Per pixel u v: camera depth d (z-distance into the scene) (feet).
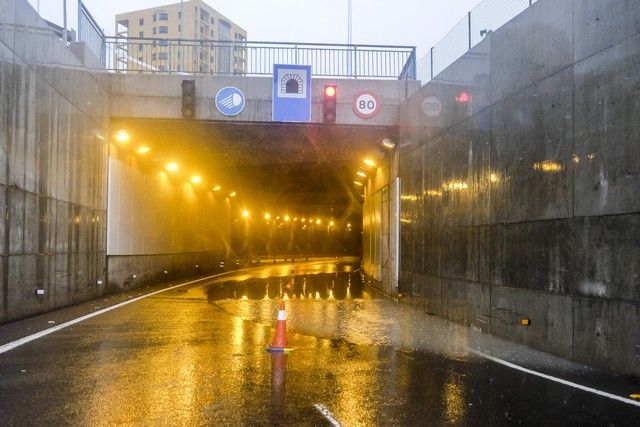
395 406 24.77
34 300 52.54
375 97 77.77
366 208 133.90
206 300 75.61
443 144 59.11
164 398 25.54
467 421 22.70
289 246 351.25
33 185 51.13
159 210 106.93
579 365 34.27
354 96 77.66
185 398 25.61
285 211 262.88
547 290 38.68
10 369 31.27
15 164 46.85
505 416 23.36
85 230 68.49
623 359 31.45
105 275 78.23
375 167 105.50
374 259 108.99
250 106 76.18
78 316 54.70
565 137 37.14
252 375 30.53
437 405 25.00
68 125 60.85
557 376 31.14
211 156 100.48
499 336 45.24
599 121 33.86
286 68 75.92
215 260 161.27
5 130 44.65
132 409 23.73
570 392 27.53
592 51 34.65
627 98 31.60
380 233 99.25
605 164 33.22
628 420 22.98
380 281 97.19
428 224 63.77
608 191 32.91
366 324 53.01
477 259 49.93
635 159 30.91
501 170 45.70
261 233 291.79
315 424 21.99
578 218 35.58
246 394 26.45
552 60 38.86
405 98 78.18
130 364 32.94
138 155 92.84
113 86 76.33
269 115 76.28
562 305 36.91
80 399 25.22
